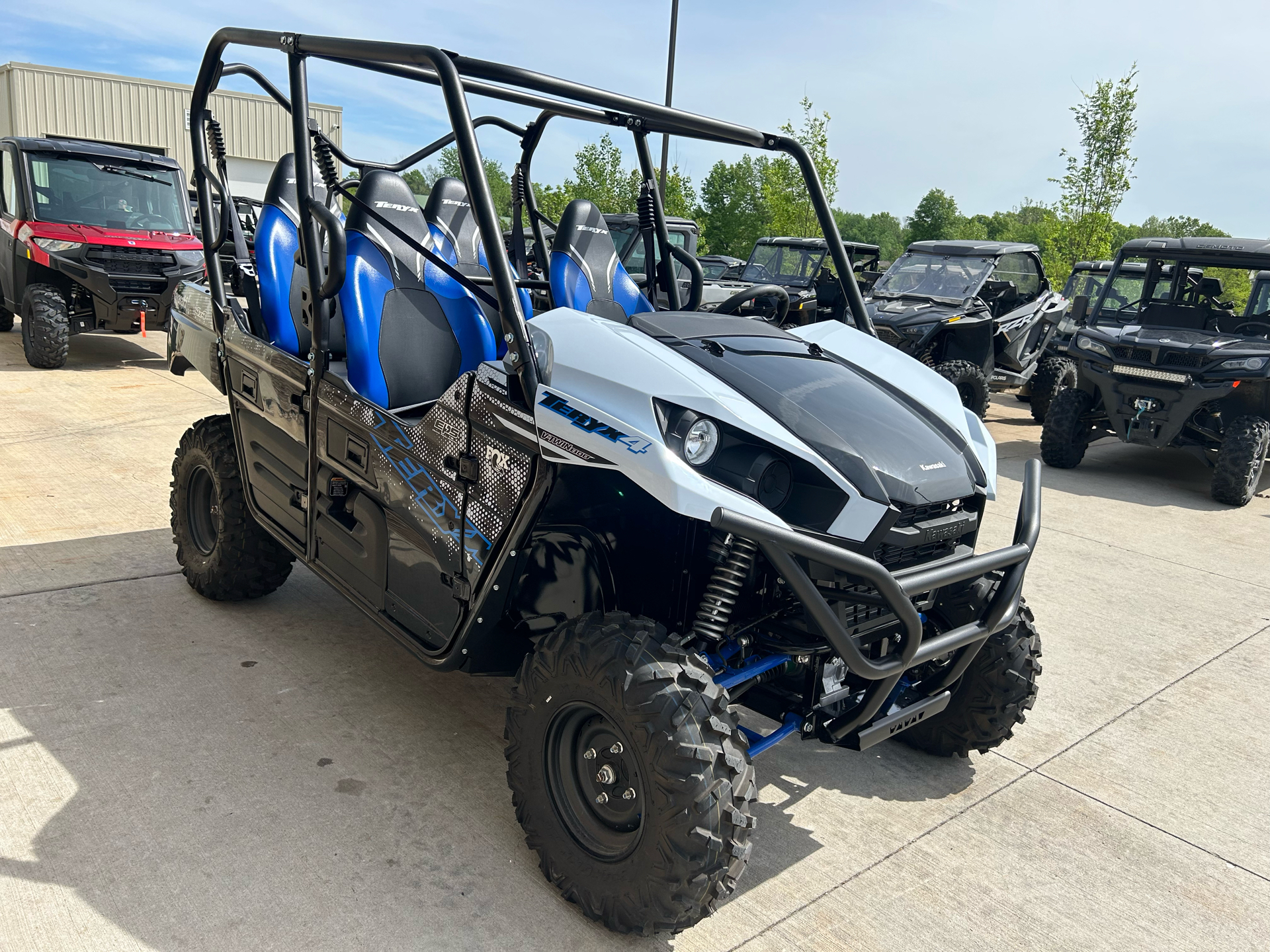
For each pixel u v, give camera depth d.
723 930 2.01
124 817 2.20
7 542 3.87
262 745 2.55
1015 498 6.16
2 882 1.96
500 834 2.26
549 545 2.19
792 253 11.60
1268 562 5.02
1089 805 2.61
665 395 1.86
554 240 3.22
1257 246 6.76
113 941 1.83
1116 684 3.40
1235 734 3.07
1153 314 7.30
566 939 1.93
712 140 2.83
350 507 2.58
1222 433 6.54
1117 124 15.43
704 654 2.02
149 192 8.73
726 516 1.72
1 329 9.59
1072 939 2.06
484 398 2.08
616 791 1.94
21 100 19.09
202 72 3.07
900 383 2.47
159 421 6.12
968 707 2.65
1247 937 2.11
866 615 2.18
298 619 3.38
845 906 2.12
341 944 1.86
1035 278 9.55
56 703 2.68
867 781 2.68
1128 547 5.16
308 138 2.59
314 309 2.58
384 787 2.41
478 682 3.03
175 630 3.20
